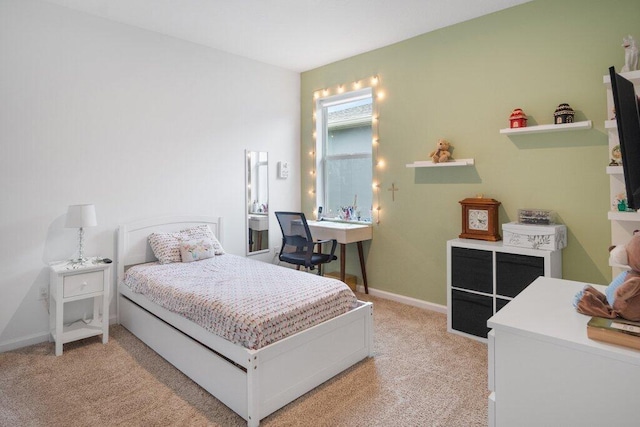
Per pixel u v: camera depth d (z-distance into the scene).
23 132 2.84
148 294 2.80
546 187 2.94
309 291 2.46
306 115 4.80
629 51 2.34
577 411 1.09
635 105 1.43
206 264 3.32
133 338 3.00
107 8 3.06
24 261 2.86
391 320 3.39
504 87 3.13
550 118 2.90
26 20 2.83
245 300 2.26
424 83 3.64
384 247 4.06
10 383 2.32
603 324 1.09
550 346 1.12
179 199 3.75
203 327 2.24
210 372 2.18
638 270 1.15
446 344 2.88
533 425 1.17
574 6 2.76
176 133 3.71
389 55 3.90
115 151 3.31
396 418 1.97
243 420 1.95
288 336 2.10
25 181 2.85
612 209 2.53
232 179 4.18
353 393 2.19
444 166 3.51
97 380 2.36
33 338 2.90
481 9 3.12
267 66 4.46
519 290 2.73
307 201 4.86
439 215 3.59
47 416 1.99
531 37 2.97
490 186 3.24
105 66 3.24
